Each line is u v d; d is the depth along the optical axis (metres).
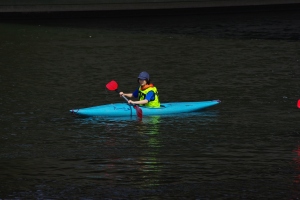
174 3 88.44
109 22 80.69
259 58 52.91
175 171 22.62
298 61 51.22
